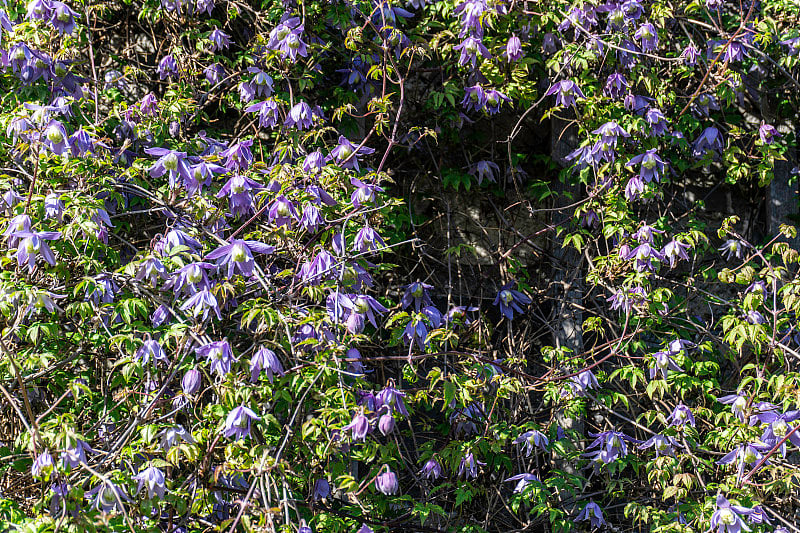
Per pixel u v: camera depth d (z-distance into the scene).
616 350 3.27
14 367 2.17
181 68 3.59
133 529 1.98
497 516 3.54
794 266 3.95
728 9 4.08
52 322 2.61
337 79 3.77
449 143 3.96
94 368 2.95
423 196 3.91
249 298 2.78
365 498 2.92
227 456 2.30
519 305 3.84
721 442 3.07
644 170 3.41
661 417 3.19
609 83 3.59
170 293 2.59
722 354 3.73
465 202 3.97
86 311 2.42
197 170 2.64
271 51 3.41
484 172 3.86
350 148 3.00
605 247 3.94
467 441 3.30
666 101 3.69
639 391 3.73
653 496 3.53
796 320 3.26
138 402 2.72
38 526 2.03
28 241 2.34
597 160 3.54
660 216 3.90
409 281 3.81
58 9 3.09
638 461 3.31
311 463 2.64
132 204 3.17
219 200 2.83
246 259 2.35
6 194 2.56
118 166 3.08
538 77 3.96
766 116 4.15
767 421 2.95
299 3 3.43
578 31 3.60
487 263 3.92
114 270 2.82
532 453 3.58
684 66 3.78
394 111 3.84
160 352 2.46
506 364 3.44
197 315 2.40
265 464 2.20
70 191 2.59
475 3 3.42
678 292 3.95
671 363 3.27
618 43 3.59
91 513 2.16
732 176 3.88
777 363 3.48
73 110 3.12
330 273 2.67
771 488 3.01
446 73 3.88
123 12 3.91
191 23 3.70
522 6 3.73
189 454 2.23
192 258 2.40
